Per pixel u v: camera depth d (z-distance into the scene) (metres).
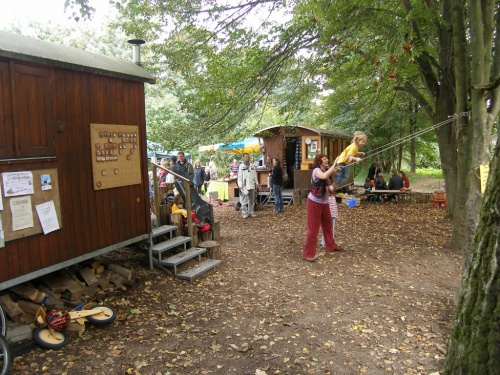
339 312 5.17
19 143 4.31
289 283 6.33
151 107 18.72
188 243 7.39
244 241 9.45
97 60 5.46
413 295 5.75
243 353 4.11
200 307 5.33
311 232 7.55
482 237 1.80
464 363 1.80
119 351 4.09
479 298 1.77
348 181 19.45
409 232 10.17
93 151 5.32
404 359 3.97
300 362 3.92
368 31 7.98
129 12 9.65
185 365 3.86
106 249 5.56
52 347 4.06
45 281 4.97
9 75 4.20
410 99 18.30
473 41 6.71
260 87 10.56
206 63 10.34
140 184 6.25
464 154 8.25
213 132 10.70
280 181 13.87
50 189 4.69
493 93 6.81
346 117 20.31
